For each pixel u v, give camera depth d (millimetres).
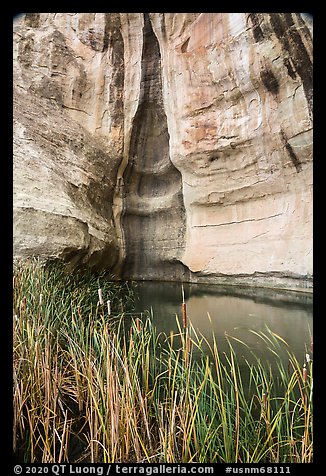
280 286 6188
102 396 1650
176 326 3938
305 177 5742
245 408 1702
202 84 7359
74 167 6570
